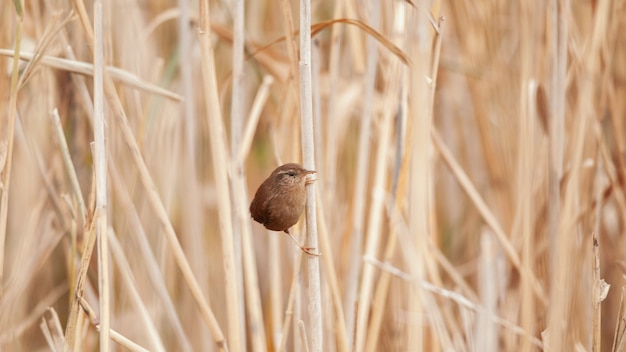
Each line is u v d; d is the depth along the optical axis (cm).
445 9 1027
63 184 1005
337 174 1021
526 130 998
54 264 1023
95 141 975
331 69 998
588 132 1000
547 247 1002
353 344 989
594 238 983
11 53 985
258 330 989
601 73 1004
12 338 1004
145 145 1007
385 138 1001
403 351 1002
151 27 1012
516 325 1002
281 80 1011
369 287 997
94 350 1004
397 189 991
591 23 998
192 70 1009
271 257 1002
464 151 1034
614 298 1016
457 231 1037
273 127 1001
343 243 1002
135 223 994
